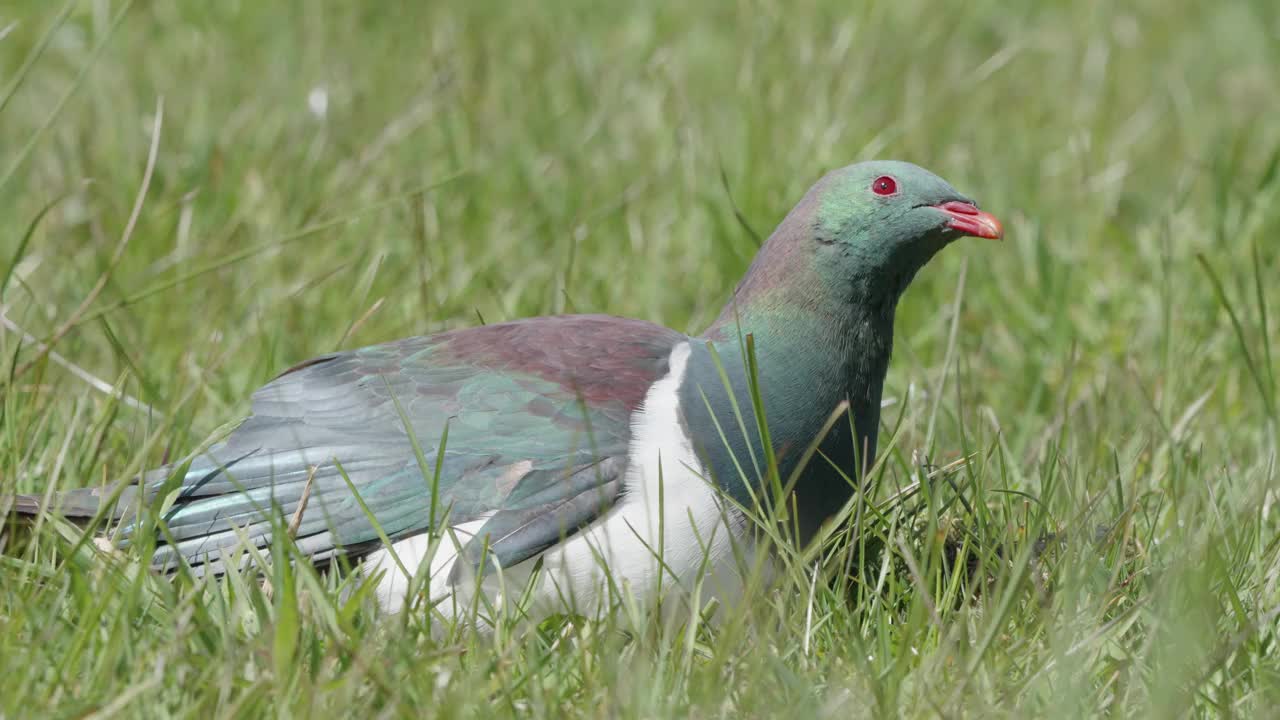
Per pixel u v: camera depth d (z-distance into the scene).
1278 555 8.76
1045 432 10.71
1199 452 10.32
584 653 7.50
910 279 9.03
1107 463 10.20
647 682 7.40
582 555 8.21
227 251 12.84
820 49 16.62
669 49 17.12
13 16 17.64
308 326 12.06
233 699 7.15
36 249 13.26
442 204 13.69
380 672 7.21
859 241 8.70
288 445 8.50
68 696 7.11
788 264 8.79
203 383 10.44
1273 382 10.84
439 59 16.17
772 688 7.50
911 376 11.52
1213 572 8.40
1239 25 20.75
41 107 15.91
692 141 14.09
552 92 16.39
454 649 7.41
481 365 8.65
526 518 8.19
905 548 8.02
